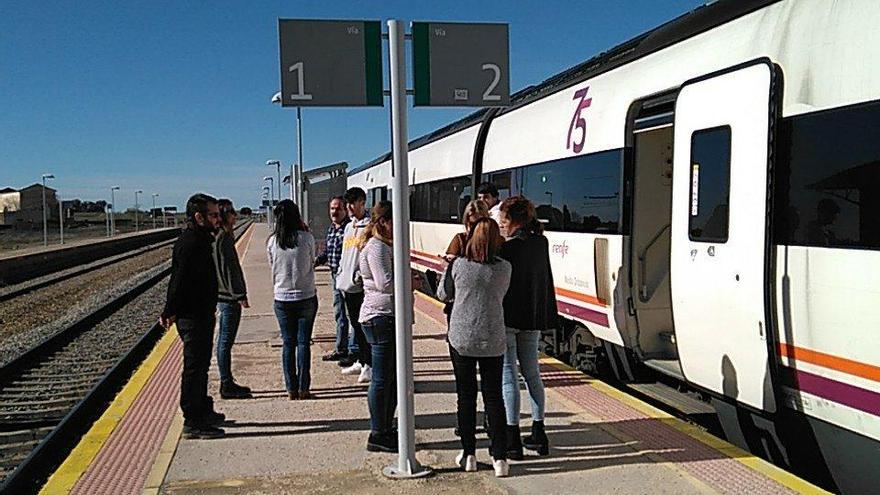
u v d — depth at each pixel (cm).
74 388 967
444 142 1554
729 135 550
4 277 2689
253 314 1353
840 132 454
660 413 634
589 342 868
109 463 539
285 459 543
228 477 506
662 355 746
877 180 426
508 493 471
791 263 491
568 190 873
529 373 545
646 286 745
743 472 494
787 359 497
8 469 647
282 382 793
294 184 2317
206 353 603
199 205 596
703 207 581
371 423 561
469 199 1336
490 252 496
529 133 1014
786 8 526
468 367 506
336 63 489
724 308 554
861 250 435
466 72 509
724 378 564
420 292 1761
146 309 1814
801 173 484
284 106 482
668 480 484
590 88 835
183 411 596
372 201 2472
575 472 504
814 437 493
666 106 696
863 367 435
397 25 486
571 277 866
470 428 511
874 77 433
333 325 1200
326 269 2477
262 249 3712
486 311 496
